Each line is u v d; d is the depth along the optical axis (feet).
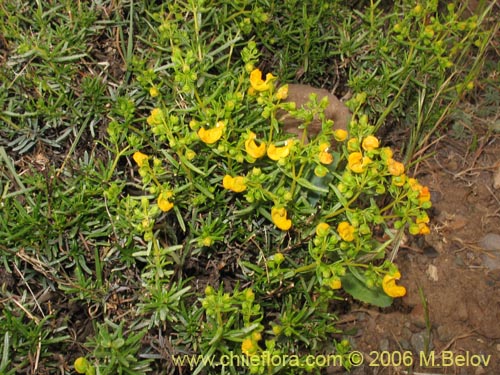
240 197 1.08
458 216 1.44
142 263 1.06
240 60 1.19
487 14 1.68
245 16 1.25
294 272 1.00
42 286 1.04
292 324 1.01
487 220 1.45
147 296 1.01
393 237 1.03
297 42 1.31
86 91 1.07
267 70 1.35
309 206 1.02
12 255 0.99
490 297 1.34
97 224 1.03
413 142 1.38
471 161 1.52
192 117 1.10
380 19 1.32
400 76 1.30
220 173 1.06
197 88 1.10
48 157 1.09
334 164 1.09
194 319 0.98
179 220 0.99
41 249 1.00
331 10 1.33
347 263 0.97
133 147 1.06
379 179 0.98
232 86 1.04
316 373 1.14
